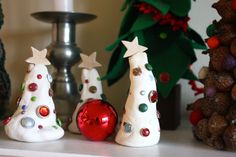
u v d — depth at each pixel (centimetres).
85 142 70
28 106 70
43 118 70
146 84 69
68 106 83
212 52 69
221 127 66
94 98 75
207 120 69
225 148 66
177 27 80
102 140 71
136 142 67
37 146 67
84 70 77
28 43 97
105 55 95
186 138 74
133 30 78
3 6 96
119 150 66
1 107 80
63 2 83
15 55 97
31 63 72
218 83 67
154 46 81
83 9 96
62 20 83
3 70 81
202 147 68
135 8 82
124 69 84
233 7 66
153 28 82
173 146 69
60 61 84
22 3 97
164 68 80
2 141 69
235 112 65
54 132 70
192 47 81
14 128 69
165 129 81
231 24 68
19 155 64
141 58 69
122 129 69
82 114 70
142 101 68
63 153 63
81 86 77
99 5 95
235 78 67
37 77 71
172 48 81
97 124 69
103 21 95
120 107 95
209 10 91
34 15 82
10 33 97
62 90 84
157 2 77
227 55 67
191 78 84
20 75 97
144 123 68
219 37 68
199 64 92
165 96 79
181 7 78
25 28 97
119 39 79
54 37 85
